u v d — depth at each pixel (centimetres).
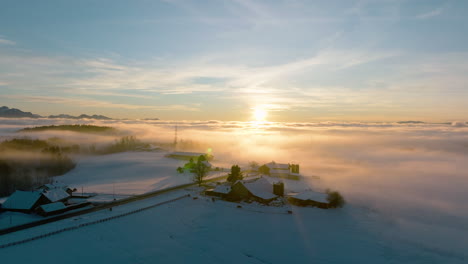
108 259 4878
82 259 4841
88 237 5741
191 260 4994
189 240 5816
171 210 7762
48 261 4725
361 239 6147
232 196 9075
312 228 6731
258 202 8869
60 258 4838
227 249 5491
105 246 5359
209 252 5331
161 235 5997
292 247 5659
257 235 6216
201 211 7750
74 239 5622
